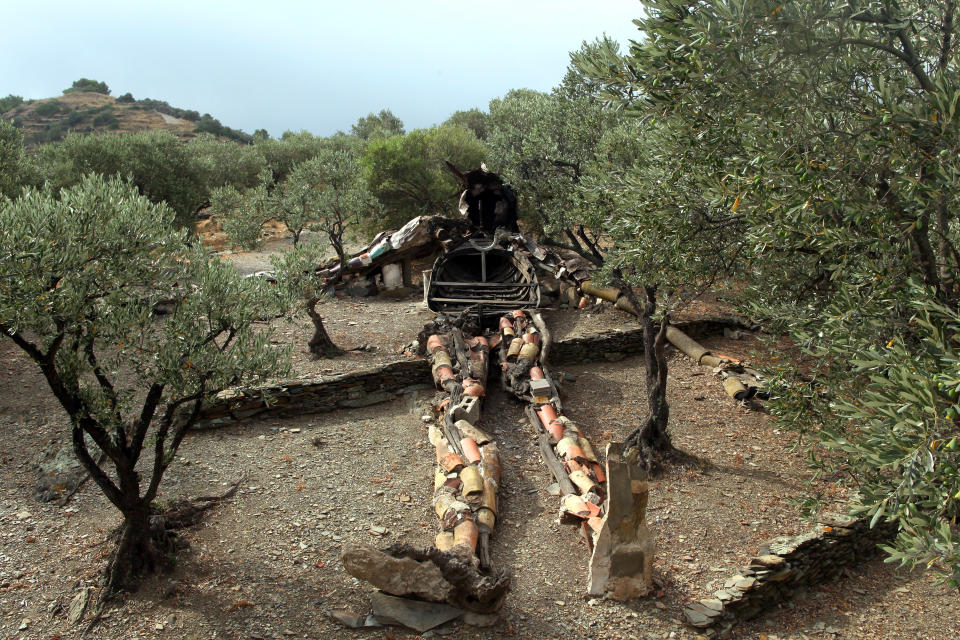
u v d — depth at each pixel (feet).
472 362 41.81
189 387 24.23
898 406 15.69
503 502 30.66
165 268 24.08
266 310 26.84
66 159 83.51
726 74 20.02
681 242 26.66
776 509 29.68
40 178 71.05
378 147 79.25
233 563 25.58
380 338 51.62
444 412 37.55
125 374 41.93
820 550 25.77
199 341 23.97
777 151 20.61
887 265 20.31
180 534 27.04
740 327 52.03
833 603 25.03
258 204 73.87
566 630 22.66
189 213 90.79
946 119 18.03
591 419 39.45
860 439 19.08
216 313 24.49
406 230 62.85
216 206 86.12
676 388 43.57
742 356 47.37
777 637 23.03
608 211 34.86
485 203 68.74
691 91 21.06
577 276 58.59
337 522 28.66
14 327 20.33
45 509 29.04
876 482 18.28
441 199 81.76
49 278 20.80
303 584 24.50
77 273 21.63
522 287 57.57
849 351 19.63
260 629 22.12
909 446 15.35
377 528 28.22
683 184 26.25
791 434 36.76
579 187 37.83
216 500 29.81
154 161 87.20
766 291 27.53
